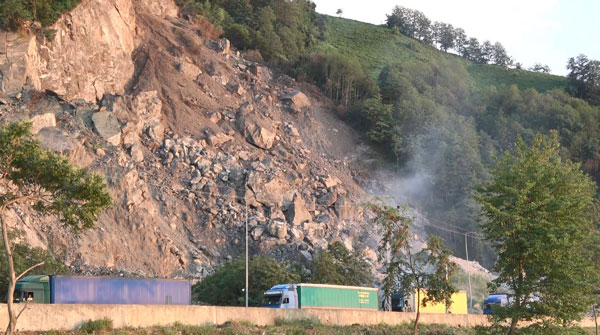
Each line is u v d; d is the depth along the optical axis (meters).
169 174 155.25
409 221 96.56
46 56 154.88
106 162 140.75
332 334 82.56
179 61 191.62
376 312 97.75
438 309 118.31
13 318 58.97
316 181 175.62
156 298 88.31
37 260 101.50
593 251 89.75
